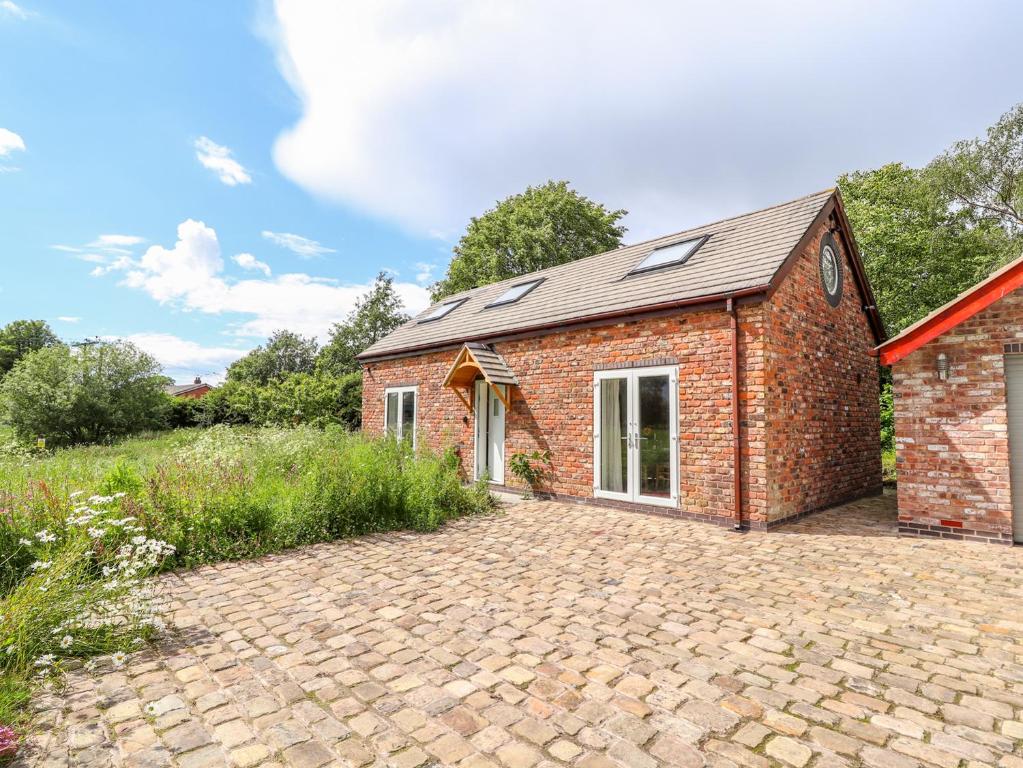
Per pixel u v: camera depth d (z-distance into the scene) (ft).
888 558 20.44
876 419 38.75
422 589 16.99
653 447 29.55
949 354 23.75
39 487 19.81
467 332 42.96
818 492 30.19
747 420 25.76
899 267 57.47
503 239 104.63
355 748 8.76
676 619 14.40
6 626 11.30
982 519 22.82
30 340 175.73
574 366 33.99
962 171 64.18
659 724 9.45
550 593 16.56
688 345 28.12
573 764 8.32
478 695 10.45
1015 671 11.45
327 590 16.92
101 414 79.30
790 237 28.66
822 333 31.73
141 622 13.14
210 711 9.88
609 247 109.09
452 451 39.96
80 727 9.32
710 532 25.03
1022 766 8.28
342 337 129.08
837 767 8.26
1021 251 58.23
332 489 25.23
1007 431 22.44
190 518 20.72
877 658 12.07
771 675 11.27
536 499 34.99
